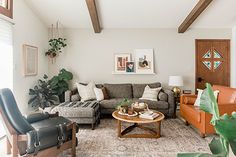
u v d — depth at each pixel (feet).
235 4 14.24
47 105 15.33
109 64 18.52
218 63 18.43
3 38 11.54
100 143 10.24
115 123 13.99
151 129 12.08
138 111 11.46
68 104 13.64
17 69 13.24
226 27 18.16
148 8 14.82
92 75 18.58
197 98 13.39
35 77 15.99
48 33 18.57
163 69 18.43
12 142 6.89
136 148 9.62
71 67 18.58
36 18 16.11
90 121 12.40
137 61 18.33
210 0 12.84
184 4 14.17
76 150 9.39
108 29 18.38
